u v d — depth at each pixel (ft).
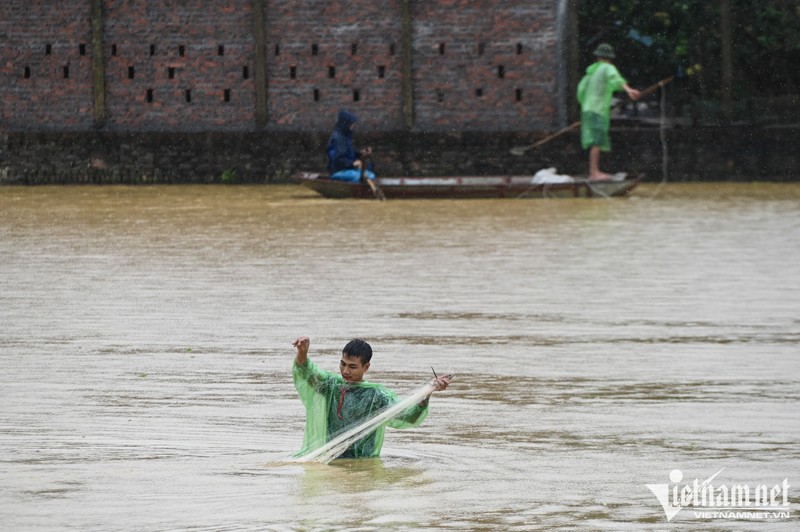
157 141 286.66
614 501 67.51
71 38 286.87
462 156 284.41
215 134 286.25
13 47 286.87
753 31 293.02
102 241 181.16
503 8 283.59
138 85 287.69
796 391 94.07
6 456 75.66
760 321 122.52
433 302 132.05
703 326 119.96
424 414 73.82
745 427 83.66
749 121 290.56
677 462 75.31
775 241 181.88
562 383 96.94
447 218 213.87
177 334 115.24
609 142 275.39
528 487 69.72
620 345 111.14
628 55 291.38
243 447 78.13
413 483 70.08
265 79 285.84
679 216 216.54
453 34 284.41
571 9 282.56
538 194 252.42
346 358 74.49
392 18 284.41
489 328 118.62
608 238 185.68
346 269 154.40
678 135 288.10
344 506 65.62
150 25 286.66
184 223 205.36
